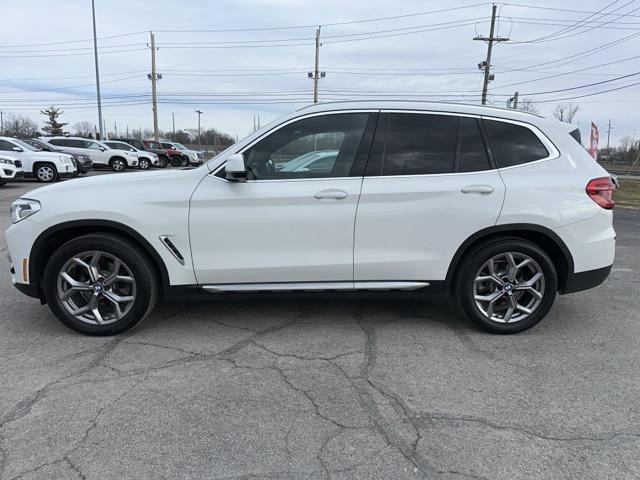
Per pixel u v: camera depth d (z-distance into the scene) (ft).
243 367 11.71
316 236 12.93
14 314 15.07
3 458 8.34
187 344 12.97
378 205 12.89
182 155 123.75
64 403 10.03
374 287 13.29
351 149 13.15
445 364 11.97
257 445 8.78
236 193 12.75
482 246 13.28
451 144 13.28
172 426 9.30
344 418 9.64
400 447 8.77
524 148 13.44
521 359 12.29
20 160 56.34
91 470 8.08
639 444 8.93
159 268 13.08
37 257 12.97
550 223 13.08
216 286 13.10
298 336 13.56
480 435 9.14
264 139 13.14
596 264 13.52
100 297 13.19
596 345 13.21
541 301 13.52
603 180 13.51
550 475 8.09
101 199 12.71
